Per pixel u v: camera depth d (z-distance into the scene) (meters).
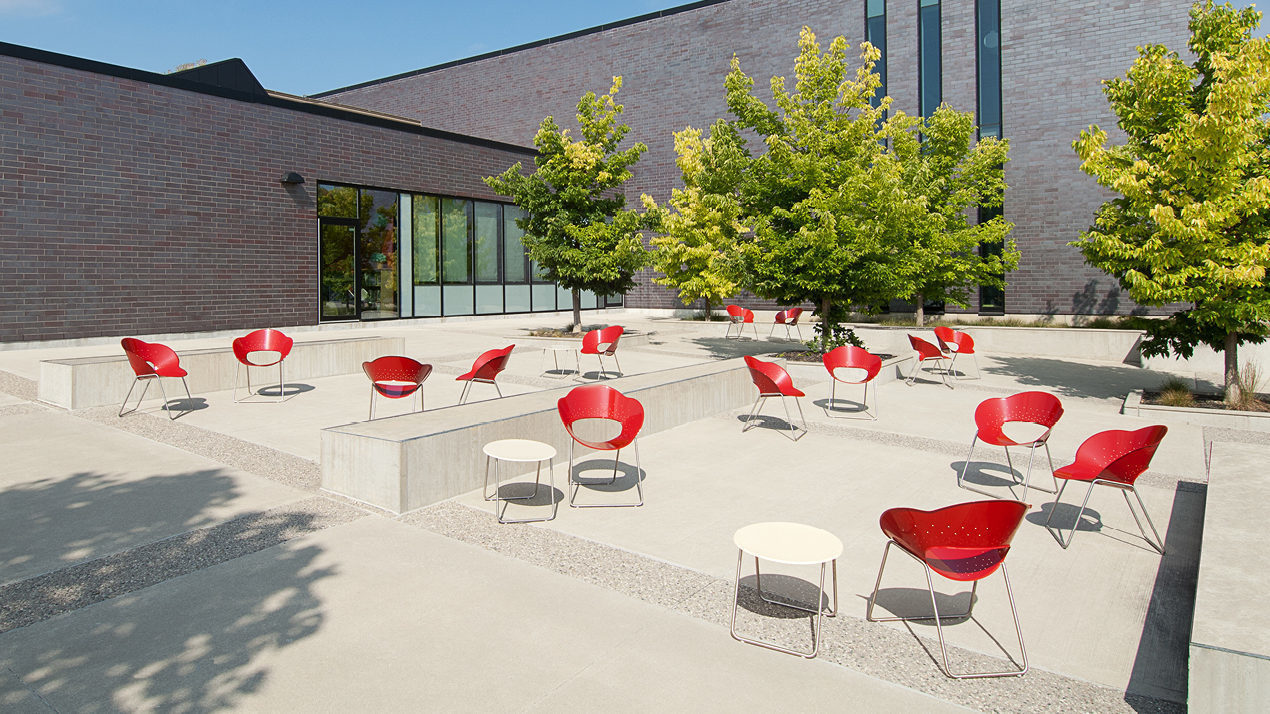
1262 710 2.65
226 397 9.99
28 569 4.31
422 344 16.34
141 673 3.21
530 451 5.46
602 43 28.11
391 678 3.22
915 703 3.14
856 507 5.82
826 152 14.52
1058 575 4.57
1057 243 20.34
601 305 27.52
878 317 22.38
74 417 8.47
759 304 25.56
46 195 13.88
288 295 17.86
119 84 14.77
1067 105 20.03
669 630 3.74
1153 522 5.55
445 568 4.45
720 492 6.18
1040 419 6.50
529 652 3.47
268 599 3.97
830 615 3.96
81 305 14.41
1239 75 9.00
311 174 18.20
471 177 22.20
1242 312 9.13
